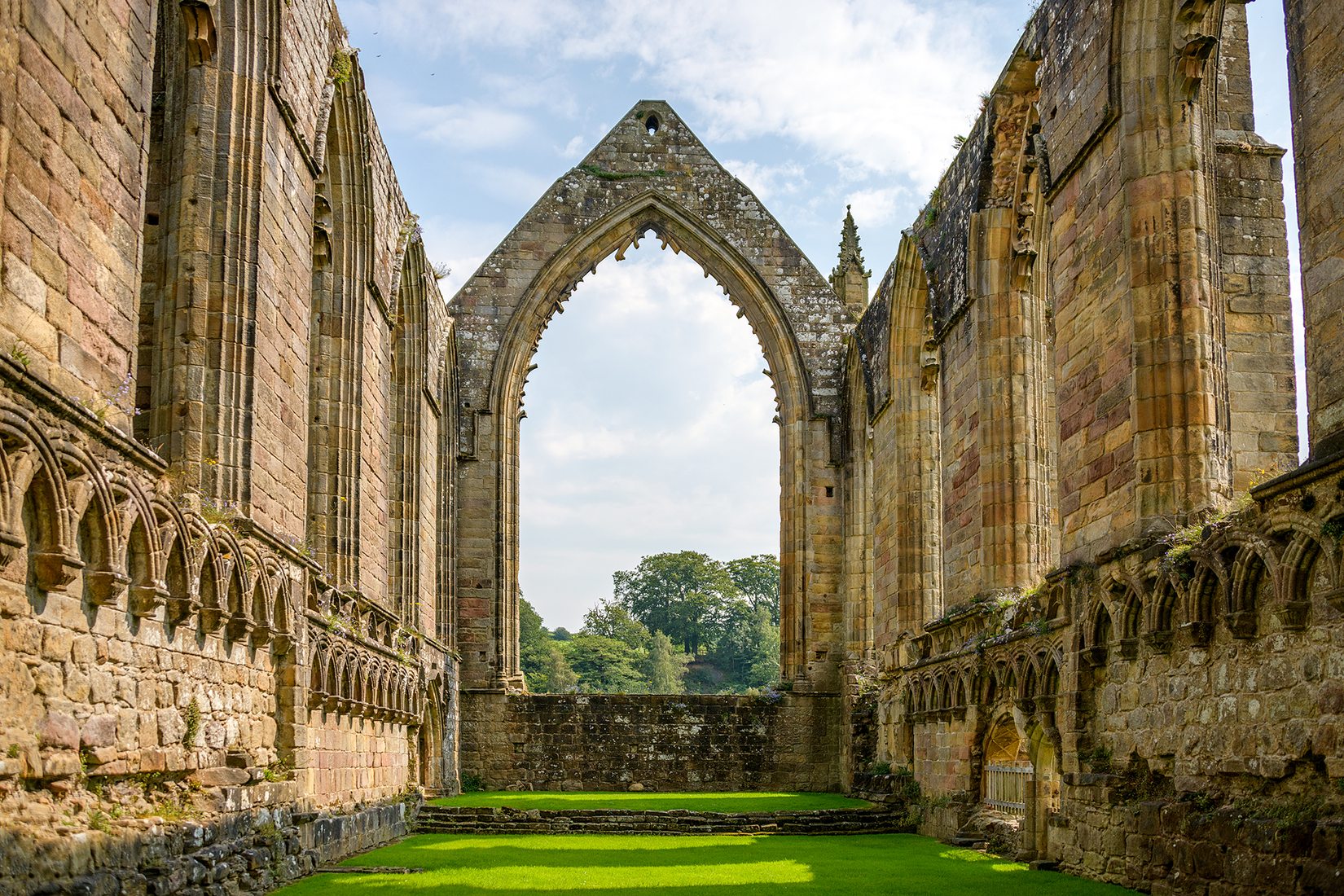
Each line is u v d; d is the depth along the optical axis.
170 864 13.83
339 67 24.92
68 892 11.28
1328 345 14.39
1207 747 16.86
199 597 15.63
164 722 14.79
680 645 143.62
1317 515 14.29
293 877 18.81
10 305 11.59
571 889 18.09
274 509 19.78
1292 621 14.63
